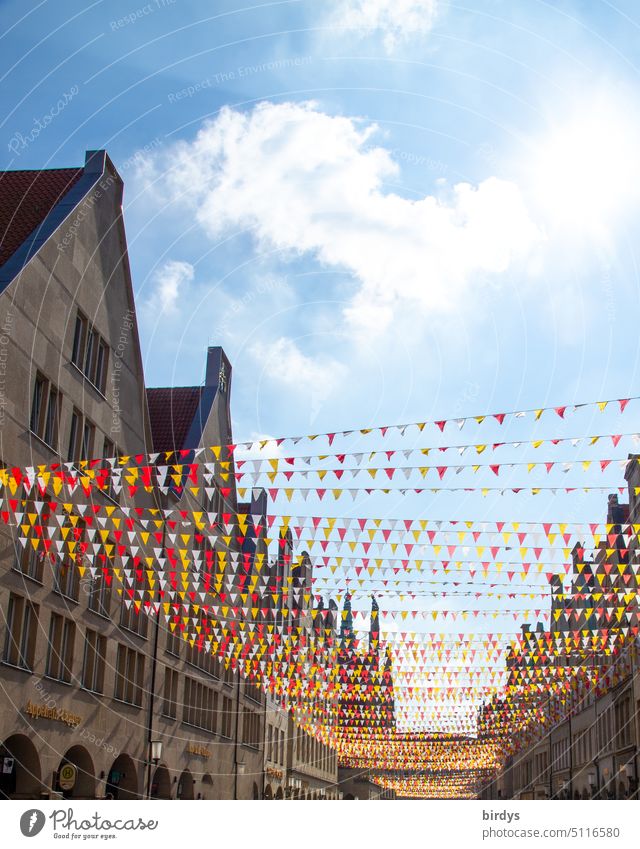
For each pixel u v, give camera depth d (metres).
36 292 25.27
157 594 34.22
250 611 31.45
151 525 33.41
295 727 61.50
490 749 59.09
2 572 23.17
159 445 40.25
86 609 28.80
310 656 35.31
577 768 59.38
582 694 49.81
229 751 45.28
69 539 26.59
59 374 26.92
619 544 38.81
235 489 45.84
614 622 34.31
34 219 28.73
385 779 92.50
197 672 40.28
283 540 21.38
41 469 20.28
